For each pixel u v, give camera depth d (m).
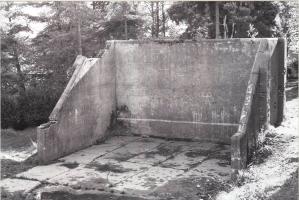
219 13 21.48
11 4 17.45
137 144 12.68
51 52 18.08
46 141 10.87
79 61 12.74
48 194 8.91
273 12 21.66
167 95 13.13
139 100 13.55
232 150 9.16
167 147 12.25
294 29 20.42
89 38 20.55
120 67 13.70
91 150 12.12
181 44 12.77
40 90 15.04
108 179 9.66
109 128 13.60
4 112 14.29
